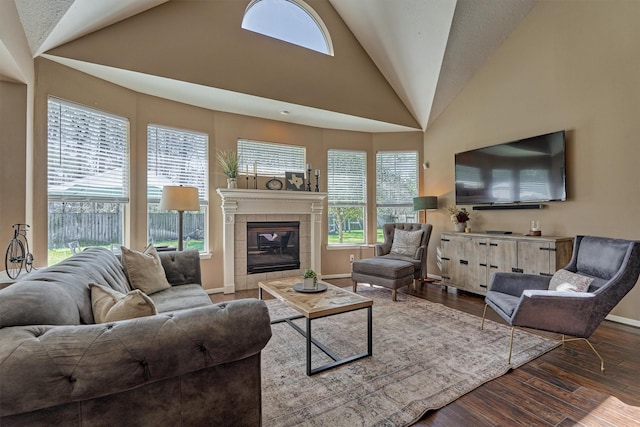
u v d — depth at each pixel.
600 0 3.07
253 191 4.21
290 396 1.75
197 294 2.46
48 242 2.80
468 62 4.20
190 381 1.11
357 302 2.25
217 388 1.17
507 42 3.95
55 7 2.35
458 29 3.74
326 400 1.71
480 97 4.31
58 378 0.88
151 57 3.13
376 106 4.70
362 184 5.34
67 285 1.27
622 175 2.92
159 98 3.75
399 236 4.50
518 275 2.64
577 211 3.25
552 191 3.38
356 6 4.14
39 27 2.46
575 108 3.26
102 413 0.97
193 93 3.63
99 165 3.22
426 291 4.12
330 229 5.18
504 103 3.99
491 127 4.16
